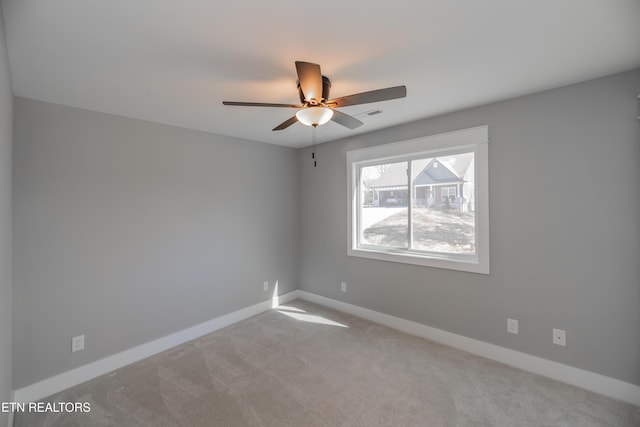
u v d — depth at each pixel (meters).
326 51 1.66
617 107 2.00
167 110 2.54
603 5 1.30
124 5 1.24
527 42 1.60
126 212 2.68
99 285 2.52
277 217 4.05
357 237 3.70
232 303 3.52
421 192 3.12
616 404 1.99
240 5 1.26
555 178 2.25
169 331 2.96
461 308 2.77
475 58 1.76
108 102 2.33
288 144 4.02
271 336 3.11
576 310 2.19
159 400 2.11
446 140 2.78
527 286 2.40
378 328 3.28
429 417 1.90
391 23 1.41
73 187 2.39
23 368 2.14
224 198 3.45
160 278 2.90
